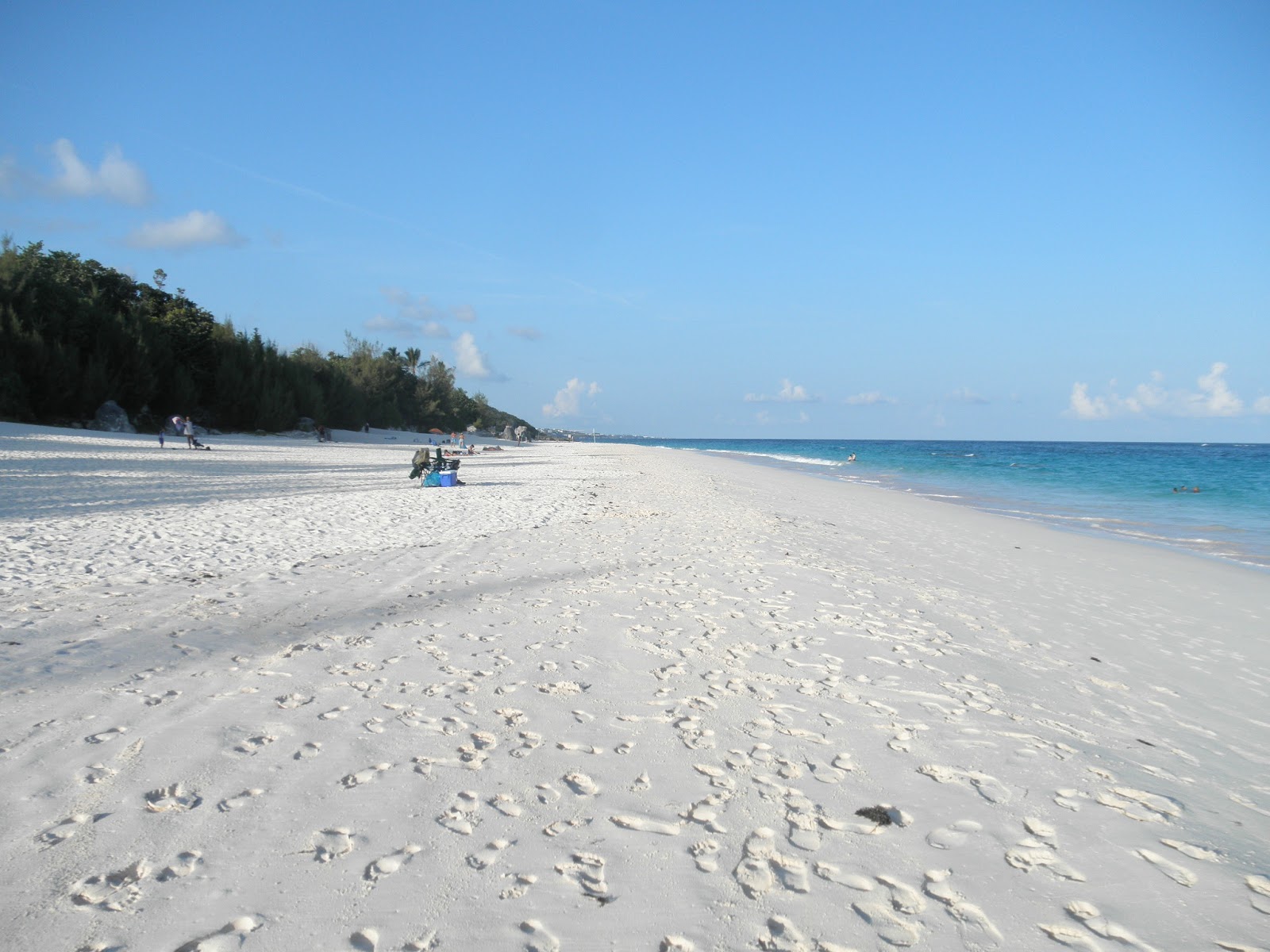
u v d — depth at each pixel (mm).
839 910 2482
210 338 49938
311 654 5016
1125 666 5520
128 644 5066
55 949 2170
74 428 37219
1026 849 2891
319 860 2656
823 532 12297
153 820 2875
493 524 12023
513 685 4543
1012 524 14977
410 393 85500
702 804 3160
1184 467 41938
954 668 5195
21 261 39844
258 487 17359
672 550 9695
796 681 4785
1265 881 2705
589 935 2318
